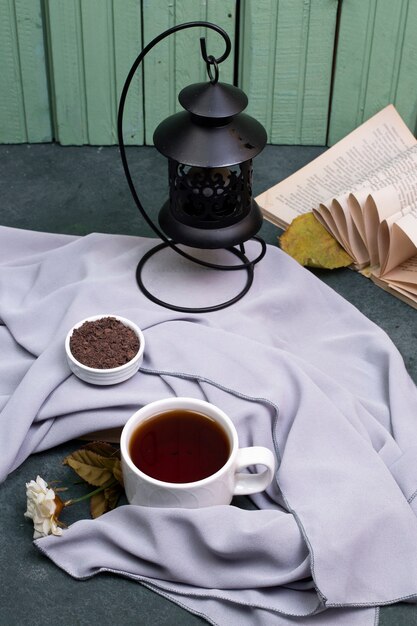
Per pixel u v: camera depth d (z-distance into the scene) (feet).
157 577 3.16
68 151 4.98
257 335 3.74
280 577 3.06
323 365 3.75
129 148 5.02
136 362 3.50
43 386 3.46
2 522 3.33
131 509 3.16
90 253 4.04
